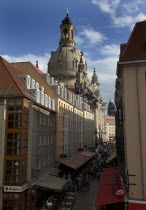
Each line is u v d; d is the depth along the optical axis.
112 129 189.00
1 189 22.59
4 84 25.67
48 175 30.88
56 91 41.78
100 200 19.69
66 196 27.84
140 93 18.00
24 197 24.39
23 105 24.31
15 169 23.16
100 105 118.75
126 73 18.42
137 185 17.23
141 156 17.41
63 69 94.25
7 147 23.69
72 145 53.16
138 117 17.83
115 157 42.03
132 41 19.42
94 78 123.31
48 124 34.41
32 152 26.00
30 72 41.19
